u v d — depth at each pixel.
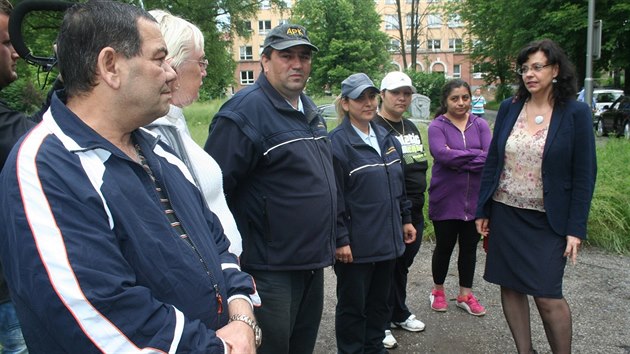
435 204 3.58
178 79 1.83
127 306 1.11
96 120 1.26
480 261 4.76
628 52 20.09
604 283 4.16
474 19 29.30
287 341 2.35
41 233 1.07
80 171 1.16
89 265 1.08
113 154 1.23
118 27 1.21
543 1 20.86
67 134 1.19
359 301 2.79
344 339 2.85
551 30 20.78
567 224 2.52
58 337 1.08
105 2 1.25
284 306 2.31
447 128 3.60
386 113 3.48
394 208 2.85
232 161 2.22
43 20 13.96
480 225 2.88
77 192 1.13
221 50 21.36
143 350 1.11
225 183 2.25
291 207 2.25
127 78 1.23
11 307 1.79
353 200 2.74
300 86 2.33
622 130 15.14
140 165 1.29
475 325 3.52
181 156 1.74
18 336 1.82
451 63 50.78
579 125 2.46
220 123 2.25
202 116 17.67
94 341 1.07
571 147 2.48
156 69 1.26
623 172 5.94
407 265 3.40
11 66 1.82
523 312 2.77
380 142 2.91
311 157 2.30
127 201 1.20
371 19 31.67
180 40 1.82
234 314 1.46
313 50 2.34
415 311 3.77
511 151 2.65
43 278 1.05
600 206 5.09
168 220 1.30
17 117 1.68
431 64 50.62
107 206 1.17
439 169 3.55
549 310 2.58
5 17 1.75
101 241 1.12
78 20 1.22
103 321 1.08
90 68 1.22
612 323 3.46
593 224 5.08
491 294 4.04
